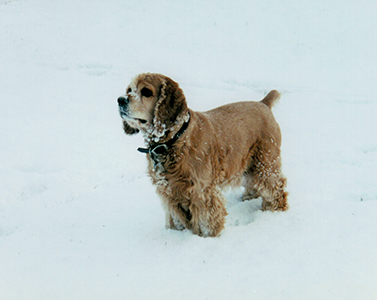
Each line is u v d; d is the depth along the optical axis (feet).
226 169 13.32
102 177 19.17
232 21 48.21
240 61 38.37
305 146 22.33
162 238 13.07
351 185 17.24
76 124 25.30
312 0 53.98
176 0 54.08
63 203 16.53
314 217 14.01
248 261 11.34
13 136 23.06
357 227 13.17
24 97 28.91
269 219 14.06
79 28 44.80
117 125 25.66
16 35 41.65
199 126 12.42
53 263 11.84
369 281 10.32
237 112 14.03
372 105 29.22
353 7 51.60
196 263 11.37
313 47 41.68
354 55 39.78
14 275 11.25
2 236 14.15
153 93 11.89
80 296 10.20
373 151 21.70
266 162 14.40
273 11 50.96
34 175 18.83
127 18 48.24
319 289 10.04
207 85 32.99
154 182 12.84
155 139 12.12
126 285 10.55
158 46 40.98
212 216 12.65
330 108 28.53
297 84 33.47
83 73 34.04
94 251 12.48
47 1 52.85
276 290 10.02
